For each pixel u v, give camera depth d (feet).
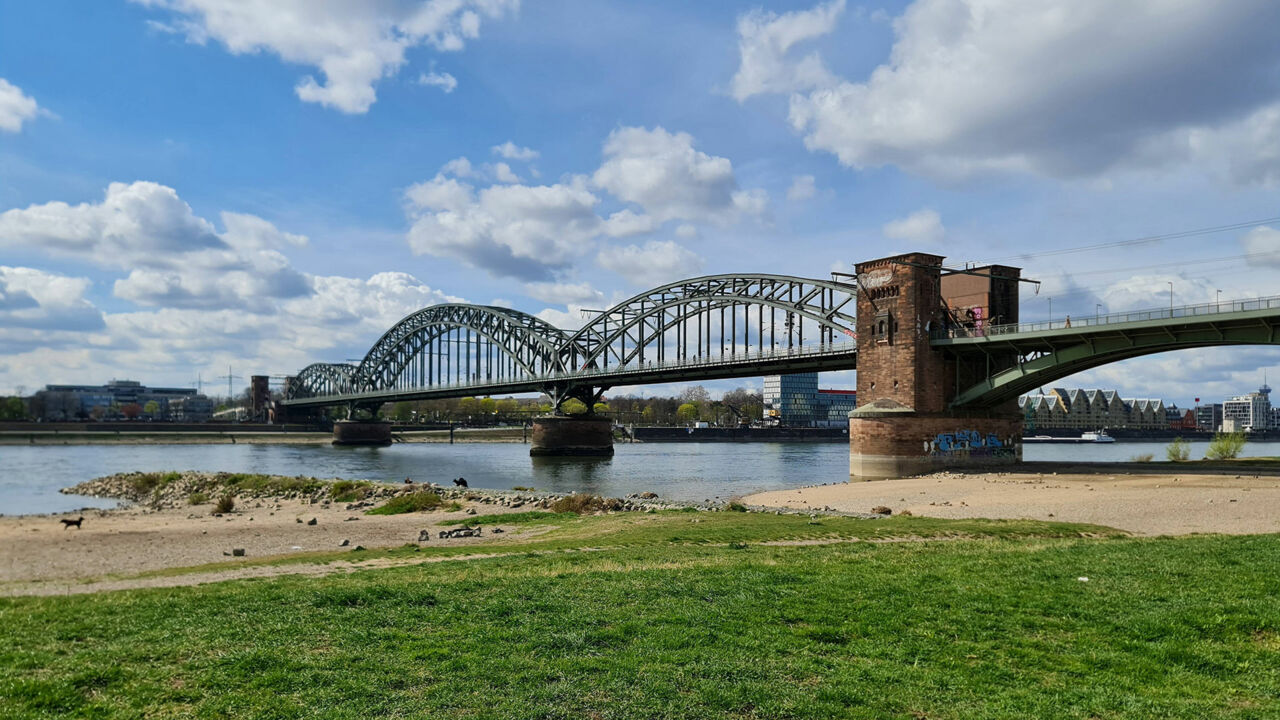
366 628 48.88
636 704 36.45
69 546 118.21
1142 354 229.66
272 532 133.49
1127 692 38.60
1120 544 83.56
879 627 48.44
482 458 483.51
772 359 326.65
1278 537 87.25
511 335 546.26
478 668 41.04
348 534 129.39
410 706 36.19
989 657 43.60
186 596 61.05
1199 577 60.80
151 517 169.48
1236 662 42.45
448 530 128.47
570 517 144.87
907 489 195.83
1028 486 190.70
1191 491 165.37
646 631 47.67
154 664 42.73
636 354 430.20
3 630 50.19
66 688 38.50
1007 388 249.96
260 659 42.96
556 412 480.23
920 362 257.55
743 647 44.62
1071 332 226.79
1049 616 51.13
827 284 315.17
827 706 36.29
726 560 77.82
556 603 54.95
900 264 259.60
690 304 393.50
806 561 74.79
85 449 586.86
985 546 88.17
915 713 36.19
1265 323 195.00
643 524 124.77
